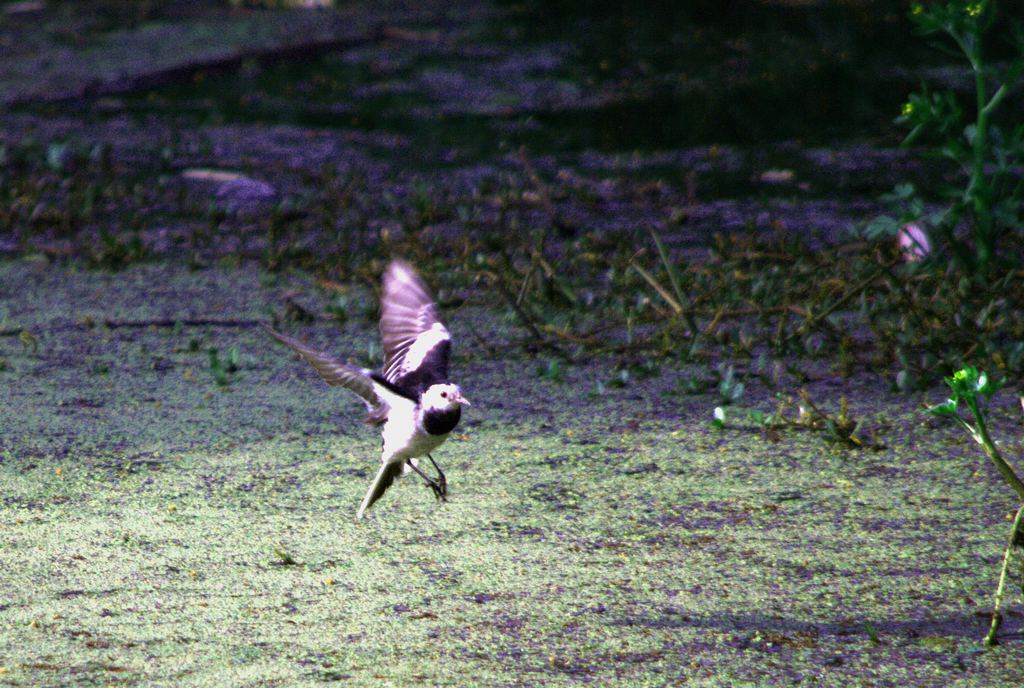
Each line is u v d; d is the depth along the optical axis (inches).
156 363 460.1
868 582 301.3
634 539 326.0
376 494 275.1
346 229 620.1
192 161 754.8
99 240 617.0
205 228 636.1
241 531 329.1
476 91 920.3
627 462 375.9
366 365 456.8
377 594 296.0
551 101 898.7
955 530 327.9
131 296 539.8
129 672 259.4
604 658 266.2
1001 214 510.9
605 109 880.3
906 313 473.1
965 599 292.4
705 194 693.9
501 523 335.6
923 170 731.4
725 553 317.4
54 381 439.5
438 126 838.5
